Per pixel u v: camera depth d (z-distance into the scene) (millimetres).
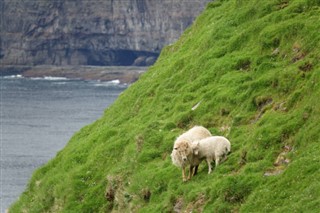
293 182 23516
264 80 32375
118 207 32094
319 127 25734
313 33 33219
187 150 27156
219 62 38062
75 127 160750
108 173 35000
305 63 31266
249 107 31656
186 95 37281
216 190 25797
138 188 30953
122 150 36500
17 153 118062
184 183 28078
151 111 39500
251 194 24516
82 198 35188
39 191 40094
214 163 28234
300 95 29062
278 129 27578
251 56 36375
